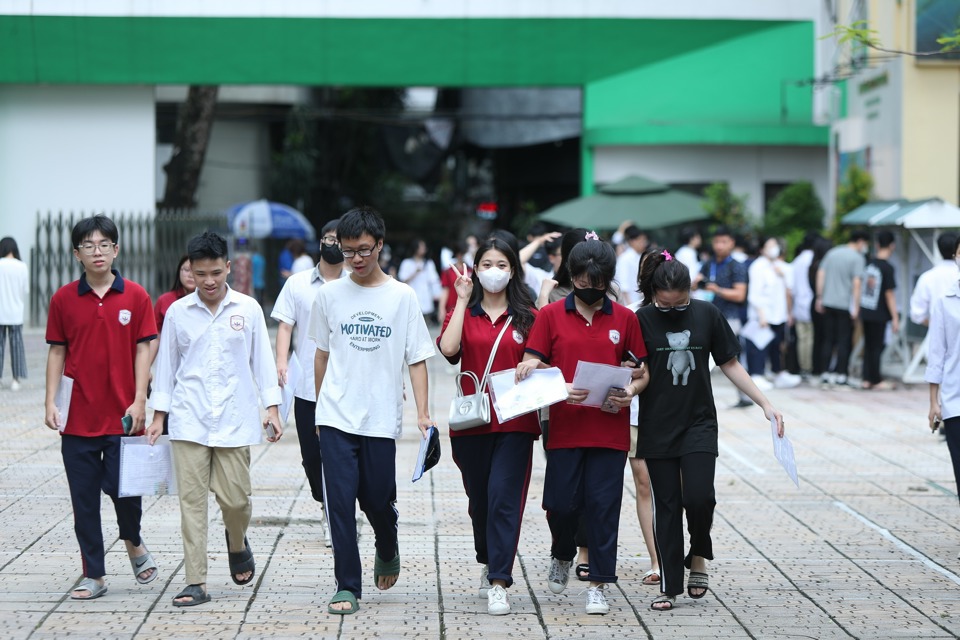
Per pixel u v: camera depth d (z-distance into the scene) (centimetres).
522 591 968
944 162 2591
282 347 1099
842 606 930
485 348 916
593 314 908
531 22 3341
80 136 3391
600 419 891
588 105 3419
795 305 2428
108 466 909
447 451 1638
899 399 2147
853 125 2955
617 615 899
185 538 897
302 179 4103
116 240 916
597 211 2955
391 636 832
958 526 1212
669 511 908
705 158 3462
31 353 2803
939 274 1515
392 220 5003
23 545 1080
